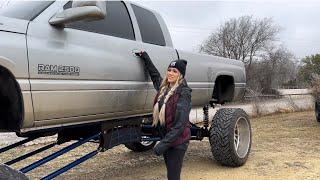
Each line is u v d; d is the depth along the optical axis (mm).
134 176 6121
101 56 4320
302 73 53781
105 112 4488
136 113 5047
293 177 5785
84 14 3717
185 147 4301
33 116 3635
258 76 54656
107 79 4387
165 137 4121
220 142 6062
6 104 3654
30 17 3846
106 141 4805
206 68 6293
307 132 10750
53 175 4285
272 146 8312
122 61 4617
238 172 6070
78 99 4027
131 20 5137
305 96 22953
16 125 3660
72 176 6184
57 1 4066
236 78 7172
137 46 4941
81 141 4785
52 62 3748
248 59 61844
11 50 3408
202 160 6969
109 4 4820
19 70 3463
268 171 6117
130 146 7641
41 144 8656
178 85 4242
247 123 6566
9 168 3117
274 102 22719
